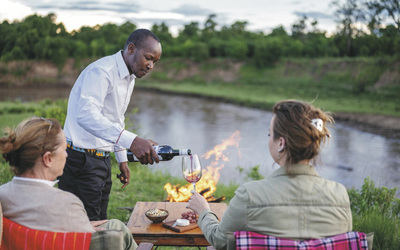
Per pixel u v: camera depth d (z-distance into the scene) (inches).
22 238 55.5
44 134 57.9
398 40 1572.3
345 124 794.2
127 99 108.7
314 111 58.7
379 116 853.8
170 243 88.7
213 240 62.1
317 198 56.8
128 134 90.0
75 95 102.3
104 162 108.7
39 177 58.7
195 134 675.4
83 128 100.0
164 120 869.8
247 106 1209.4
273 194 56.6
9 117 546.3
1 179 203.6
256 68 2178.9
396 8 1562.5
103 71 99.8
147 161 89.6
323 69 1888.5
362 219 151.9
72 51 2704.2
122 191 214.2
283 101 59.9
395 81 1457.9
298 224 55.7
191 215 94.1
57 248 55.1
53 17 2842.0
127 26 3671.3
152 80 2292.1
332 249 54.9
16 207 56.8
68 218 57.3
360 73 1547.7
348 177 369.1
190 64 2401.6
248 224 56.6
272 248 54.2
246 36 3516.2
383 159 462.9
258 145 554.9
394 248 135.6
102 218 114.3
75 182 104.1
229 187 237.3
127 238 73.2
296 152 57.1
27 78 2502.5
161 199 201.5
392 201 185.8
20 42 2593.5
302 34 2893.7
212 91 1653.5
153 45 102.1
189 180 90.4
